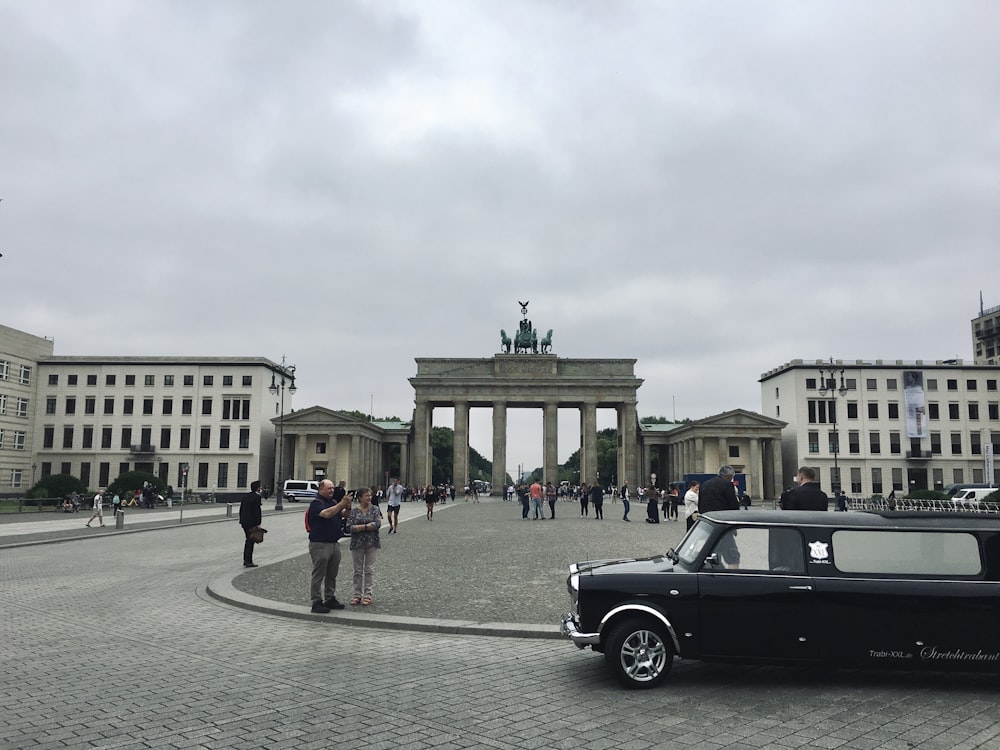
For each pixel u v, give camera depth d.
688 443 109.81
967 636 9.54
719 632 9.83
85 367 104.44
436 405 118.81
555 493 51.78
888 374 102.38
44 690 9.75
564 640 12.97
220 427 103.38
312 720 8.54
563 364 114.44
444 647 12.40
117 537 36.31
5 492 93.50
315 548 15.22
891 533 9.97
